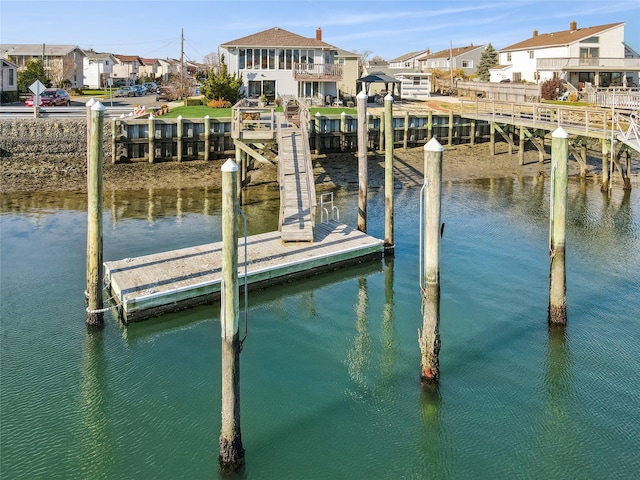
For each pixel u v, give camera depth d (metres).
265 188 30.19
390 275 18.03
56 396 11.30
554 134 13.20
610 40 61.94
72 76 76.44
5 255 19.22
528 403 11.07
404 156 37.47
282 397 11.34
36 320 14.44
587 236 21.56
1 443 9.90
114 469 9.32
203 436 10.13
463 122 40.47
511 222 23.97
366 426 10.45
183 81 61.38
